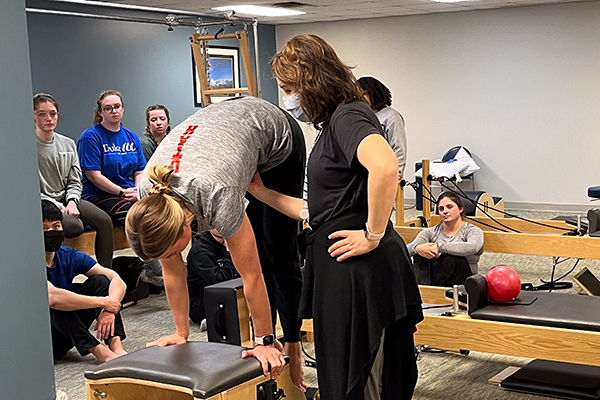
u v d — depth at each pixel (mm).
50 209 3396
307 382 3121
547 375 2896
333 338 1975
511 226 5203
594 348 2521
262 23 10133
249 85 3713
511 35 8633
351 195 1949
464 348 2777
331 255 1953
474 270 4016
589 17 8125
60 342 3551
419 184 5039
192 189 1827
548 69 8445
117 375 1934
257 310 2025
